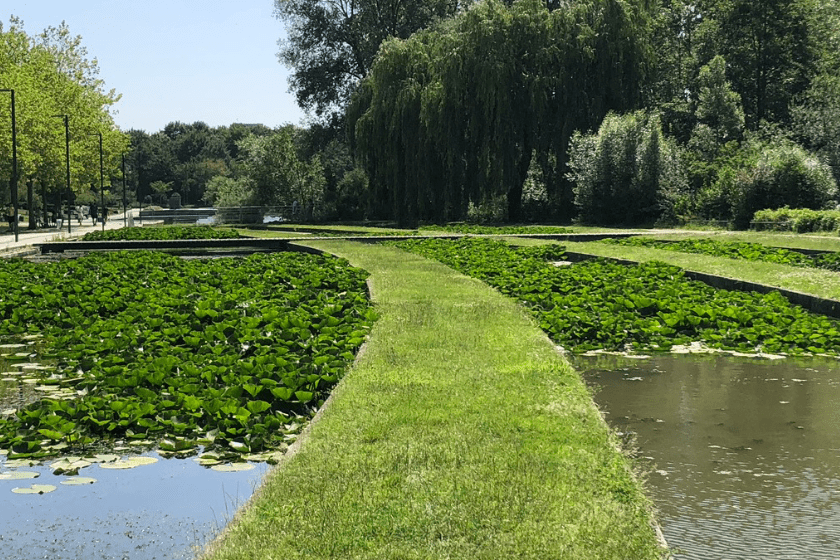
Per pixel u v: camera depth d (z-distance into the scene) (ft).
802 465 20.01
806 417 24.29
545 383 22.54
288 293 46.75
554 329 36.14
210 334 34.37
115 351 32.42
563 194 139.74
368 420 18.88
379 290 43.70
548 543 12.78
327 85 206.59
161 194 422.00
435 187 143.95
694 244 79.77
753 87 179.22
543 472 15.61
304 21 205.05
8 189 220.02
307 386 24.90
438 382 22.50
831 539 15.69
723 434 22.63
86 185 224.74
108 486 18.76
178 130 548.72
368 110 152.87
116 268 62.85
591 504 14.21
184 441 21.30
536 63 135.54
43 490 18.43
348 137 165.68
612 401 26.20
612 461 16.44
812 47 176.76
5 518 17.03
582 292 46.11
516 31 137.59
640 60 137.90
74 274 58.39
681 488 18.47
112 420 23.15
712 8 186.19
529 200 148.77
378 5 202.28
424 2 204.13
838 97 146.20
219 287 53.67
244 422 22.13
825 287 46.21
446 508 13.94
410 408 19.88
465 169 141.28
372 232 114.11
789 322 38.24
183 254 93.76
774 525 16.31
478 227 119.34
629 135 129.59
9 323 40.60
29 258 87.76
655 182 128.57
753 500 17.69
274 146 188.55
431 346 27.78
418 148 143.43
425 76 147.74
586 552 12.55
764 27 173.78
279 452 20.71
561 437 17.71
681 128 166.40
